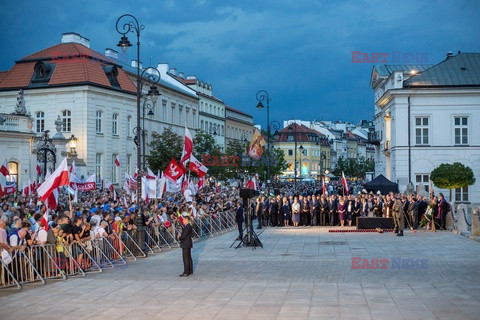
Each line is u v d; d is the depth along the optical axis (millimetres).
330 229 33156
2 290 14609
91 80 54312
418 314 11453
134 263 19938
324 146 146625
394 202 31797
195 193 38156
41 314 11945
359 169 151000
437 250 22578
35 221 18891
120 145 58938
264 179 71438
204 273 17312
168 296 13727
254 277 16406
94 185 30422
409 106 50562
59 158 47031
